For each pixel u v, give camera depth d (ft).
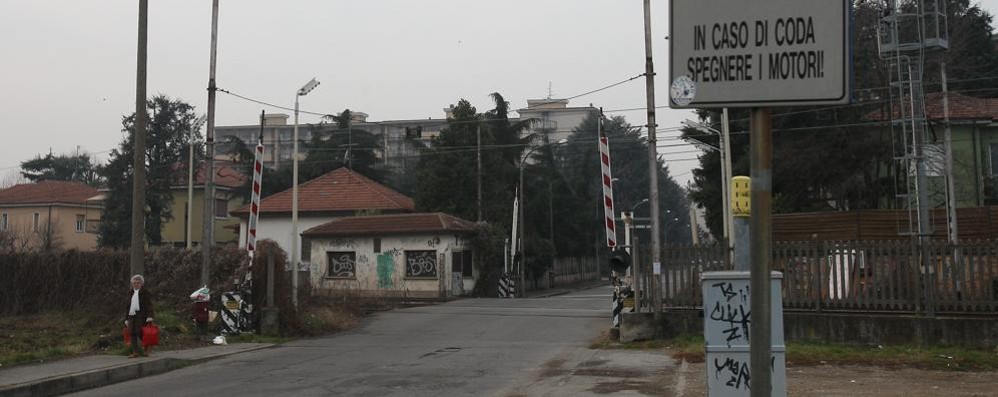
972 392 33.76
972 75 146.61
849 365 42.50
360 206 159.12
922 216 68.95
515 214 147.43
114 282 80.28
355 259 139.44
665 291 54.54
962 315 46.03
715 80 13.88
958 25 138.72
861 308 48.21
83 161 313.94
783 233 88.12
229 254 73.20
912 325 46.37
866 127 112.88
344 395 36.58
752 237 13.35
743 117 121.70
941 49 72.59
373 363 48.24
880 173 118.62
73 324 71.97
